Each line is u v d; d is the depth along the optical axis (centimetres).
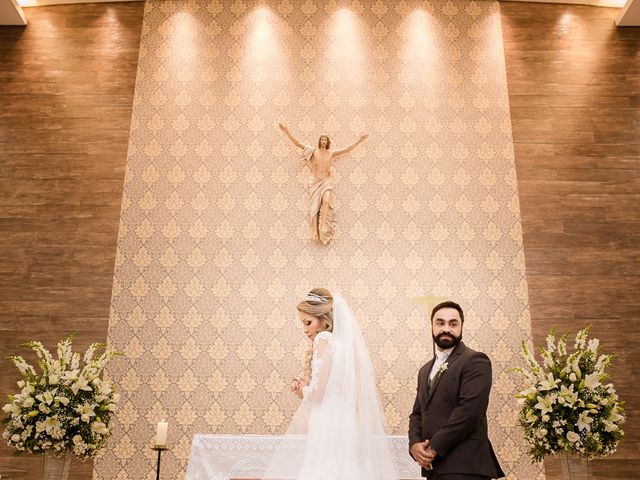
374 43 793
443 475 345
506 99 770
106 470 632
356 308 687
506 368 668
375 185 730
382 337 679
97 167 736
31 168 735
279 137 750
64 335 676
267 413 654
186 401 657
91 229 712
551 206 726
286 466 310
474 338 679
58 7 809
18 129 752
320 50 788
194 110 761
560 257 707
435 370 383
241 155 742
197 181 732
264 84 772
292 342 676
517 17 809
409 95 770
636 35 799
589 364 505
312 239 707
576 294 695
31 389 487
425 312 688
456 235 715
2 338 675
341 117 758
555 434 490
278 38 794
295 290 693
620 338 679
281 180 732
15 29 798
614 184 735
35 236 709
